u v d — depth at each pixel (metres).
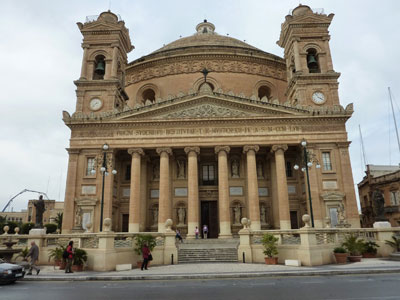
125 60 48.50
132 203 36.69
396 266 18.81
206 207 42.12
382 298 10.26
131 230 35.97
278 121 38.81
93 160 38.53
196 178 37.38
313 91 41.53
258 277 16.89
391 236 25.02
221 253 27.69
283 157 37.91
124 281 16.53
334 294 11.22
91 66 43.53
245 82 49.34
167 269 21.25
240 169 41.94
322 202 36.81
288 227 35.75
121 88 43.78
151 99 52.56
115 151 39.03
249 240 26.19
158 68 50.59
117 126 39.09
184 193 41.00
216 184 42.56
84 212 37.03
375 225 25.88
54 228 70.00
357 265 20.27
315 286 13.20
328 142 38.22
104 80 42.03
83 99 41.78
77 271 20.64
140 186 39.97
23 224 66.31
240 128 38.72
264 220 40.28
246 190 40.59
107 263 20.98
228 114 39.25
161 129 38.91
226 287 13.61
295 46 43.44
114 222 39.94
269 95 51.09
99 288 14.04
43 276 17.77
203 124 38.88
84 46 44.06
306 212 38.19
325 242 23.39
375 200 26.81
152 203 41.31
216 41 56.88
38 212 26.52
